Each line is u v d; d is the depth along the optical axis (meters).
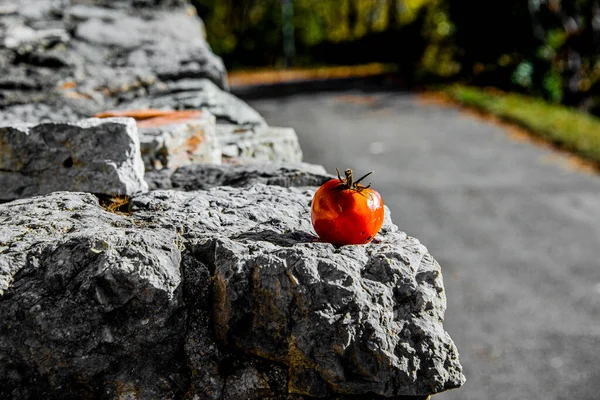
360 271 0.67
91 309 0.66
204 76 1.60
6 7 1.84
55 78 1.50
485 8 4.73
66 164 0.91
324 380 0.65
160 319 0.67
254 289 0.66
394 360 0.65
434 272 0.68
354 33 7.86
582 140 3.23
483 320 1.76
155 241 0.69
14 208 0.78
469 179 2.74
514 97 4.39
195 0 6.79
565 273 2.00
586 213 2.43
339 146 3.19
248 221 0.78
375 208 0.72
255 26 6.94
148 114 1.13
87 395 0.67
